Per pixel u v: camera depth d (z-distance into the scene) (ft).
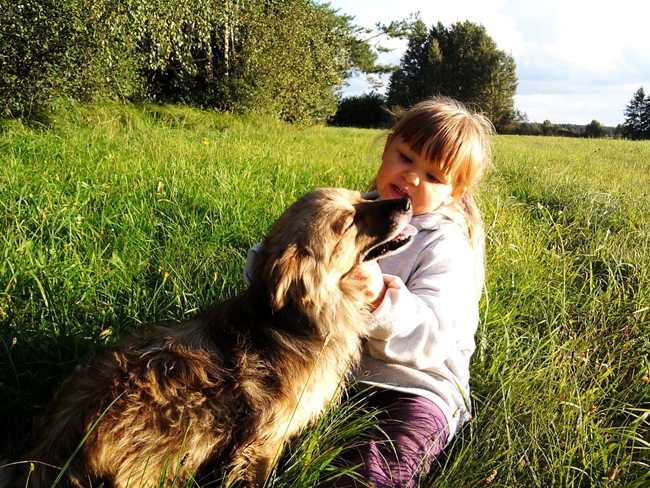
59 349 2.59
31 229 3.73
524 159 11.38
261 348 2.08
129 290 3.13
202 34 11.76
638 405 2.71
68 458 1.81
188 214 4.19
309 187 5.54
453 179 2.62
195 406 1.91
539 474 2.22
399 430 2.17
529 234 4.70
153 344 2.04
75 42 8.80
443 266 2.45
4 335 2.62
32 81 8.55
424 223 2.56
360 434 2.18
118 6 8.99
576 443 2.30
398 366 2.32
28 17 8.36
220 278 3.39
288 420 2.06
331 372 2.19
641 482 2.07
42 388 2.48
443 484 2.07
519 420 2.44
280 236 2.21
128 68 11.88
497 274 3.67
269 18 17.37
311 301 2.10
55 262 3.20
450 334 2.30
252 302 2.17
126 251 3.56
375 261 2.40
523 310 3.39
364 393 2.43
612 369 2.74
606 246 4.44
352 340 2.23
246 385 1.99
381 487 2.02
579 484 2.14
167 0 10.31
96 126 8.55
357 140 14.97
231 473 1.98
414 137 2.57
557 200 6.64
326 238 2.14
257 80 17.19
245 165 6.21
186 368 1.96
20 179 4.58
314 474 1.98
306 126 20.06
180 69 16.52
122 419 1.81
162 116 12.32
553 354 2.70
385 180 2.70
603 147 18.63
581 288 3.73
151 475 1.85
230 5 12.58
